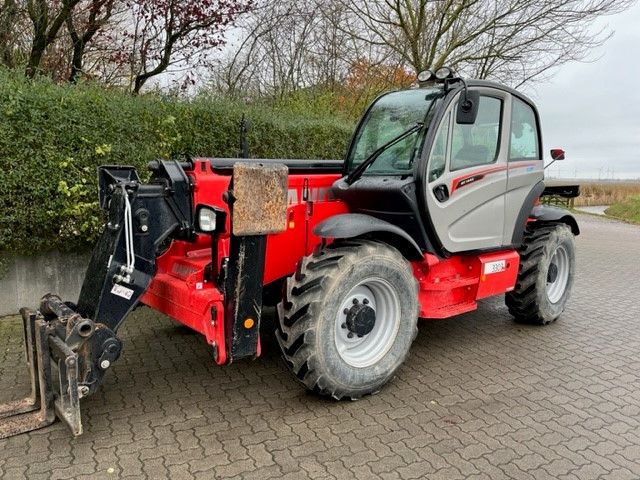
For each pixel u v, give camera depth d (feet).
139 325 16.06
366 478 8.71
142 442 9.61
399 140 12.69
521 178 15.29
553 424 10.69
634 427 10.65
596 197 102.58
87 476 8.57
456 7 35.22
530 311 16.52
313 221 12.91
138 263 10.17
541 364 13.88
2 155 15.42
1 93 15.26
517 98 15.11
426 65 36.11
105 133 17.25
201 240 12.52
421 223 12.59
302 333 10.41
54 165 16.28
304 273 10.75
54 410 9.97
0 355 13.39
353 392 11.21
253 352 10.49
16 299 16.75
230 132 20.76
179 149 19.35
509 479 8.82
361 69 37.32
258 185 9.83
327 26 35.68
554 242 16.52
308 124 24.14
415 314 12.11
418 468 9.04
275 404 11.22
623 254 33.78
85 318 9.87
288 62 34.96
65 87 17.44
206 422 10.39
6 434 9.48
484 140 14.19
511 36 35.32
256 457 9.22
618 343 15.69
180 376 12.55
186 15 24.25
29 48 23.22
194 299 10.50
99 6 23.32
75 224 17.01
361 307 11.36
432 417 10.83
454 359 14.10
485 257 14.48
